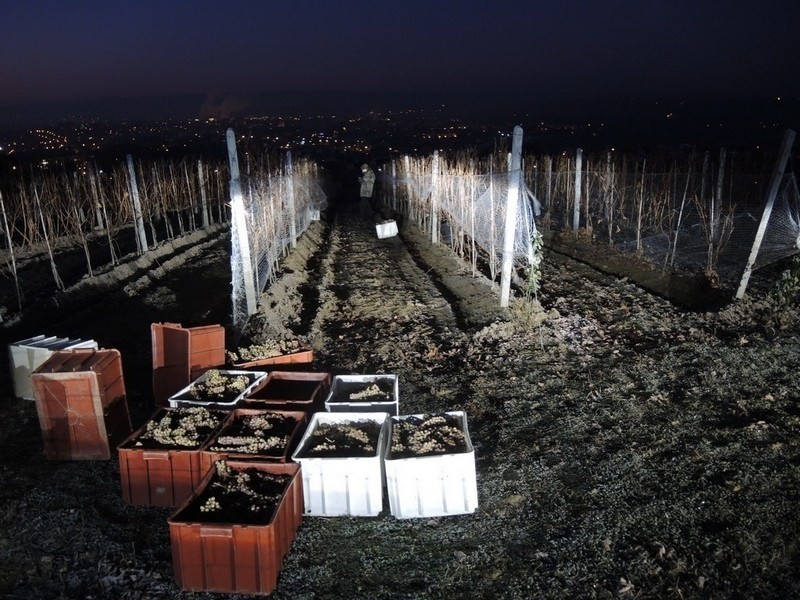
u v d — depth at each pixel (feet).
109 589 14.96
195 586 14.76
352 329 37.63
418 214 80.07
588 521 16.80
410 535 16.80
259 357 26.40
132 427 22.62
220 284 49.29
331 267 58.70
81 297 41.55
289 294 44.70
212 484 16.34
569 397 24.72
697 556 15.12
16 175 74.90
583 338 31.45
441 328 36.42
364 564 15.75
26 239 54.29
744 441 19.98
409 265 58.23
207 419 19.85
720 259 46.39
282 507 15.47
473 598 14.53
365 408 20.89
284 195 63.41
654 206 62.75
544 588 14.61
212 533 14.38
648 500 17.44
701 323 32.32
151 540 16.72
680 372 26.09
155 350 24.89
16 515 17.57
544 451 20.74
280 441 18.38
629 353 28.99
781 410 21.90
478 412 24.27
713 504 16.97
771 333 29.50
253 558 14.47
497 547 16.19
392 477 17.13
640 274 46.83
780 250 45.21
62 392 19.99
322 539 16.67
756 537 15.55
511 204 36.19
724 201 67.05
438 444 17.83
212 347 25.27
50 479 19.42
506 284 37.32
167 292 45.24
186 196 87.76
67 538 16.69
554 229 68.49
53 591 14.93
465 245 61.26
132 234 68.13
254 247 41.65
